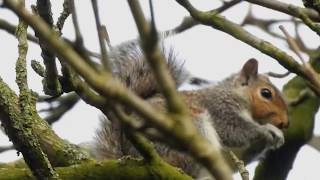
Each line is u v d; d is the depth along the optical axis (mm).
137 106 3379
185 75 12500
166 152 11273
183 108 3449
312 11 9188
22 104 6598
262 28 12172
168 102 3449
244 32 9438
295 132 11188
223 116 13703
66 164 7648
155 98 11469
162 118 3396
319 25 8773
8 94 6594
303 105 11492
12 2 3346
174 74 12414
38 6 6305
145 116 3387
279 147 11242
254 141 13820
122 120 3740
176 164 11297
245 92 14125
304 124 11234
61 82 6723
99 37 4434
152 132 3709
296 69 8906
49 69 6797
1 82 6875
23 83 6766
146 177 7309
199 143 3369
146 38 3434
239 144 13789
